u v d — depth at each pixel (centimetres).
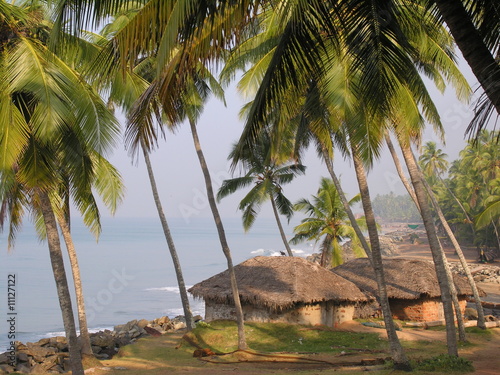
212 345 2247
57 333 4181
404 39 939
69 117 1298
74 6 814
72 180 1496
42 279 7512
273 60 895
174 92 894
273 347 2189
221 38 845
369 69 941
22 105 1387
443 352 1998
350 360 1914
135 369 1952
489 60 739
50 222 1448
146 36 790
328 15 889
